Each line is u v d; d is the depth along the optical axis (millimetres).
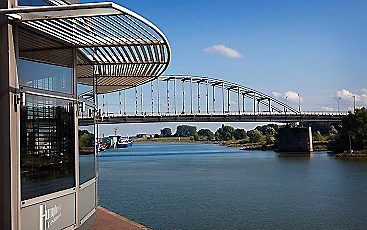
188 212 21906
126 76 11297
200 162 63469
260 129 161375
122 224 10898
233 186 33656
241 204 24797
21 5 6375
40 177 6758
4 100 6105
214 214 21500
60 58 7484
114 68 10297
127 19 6047
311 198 27500
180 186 33406
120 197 26953
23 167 6336
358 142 72938
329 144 83438
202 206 23781
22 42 6418
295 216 21531
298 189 31969
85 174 8656
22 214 6273
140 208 22922
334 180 37688
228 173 45000
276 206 24266
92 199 9258
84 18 6008
